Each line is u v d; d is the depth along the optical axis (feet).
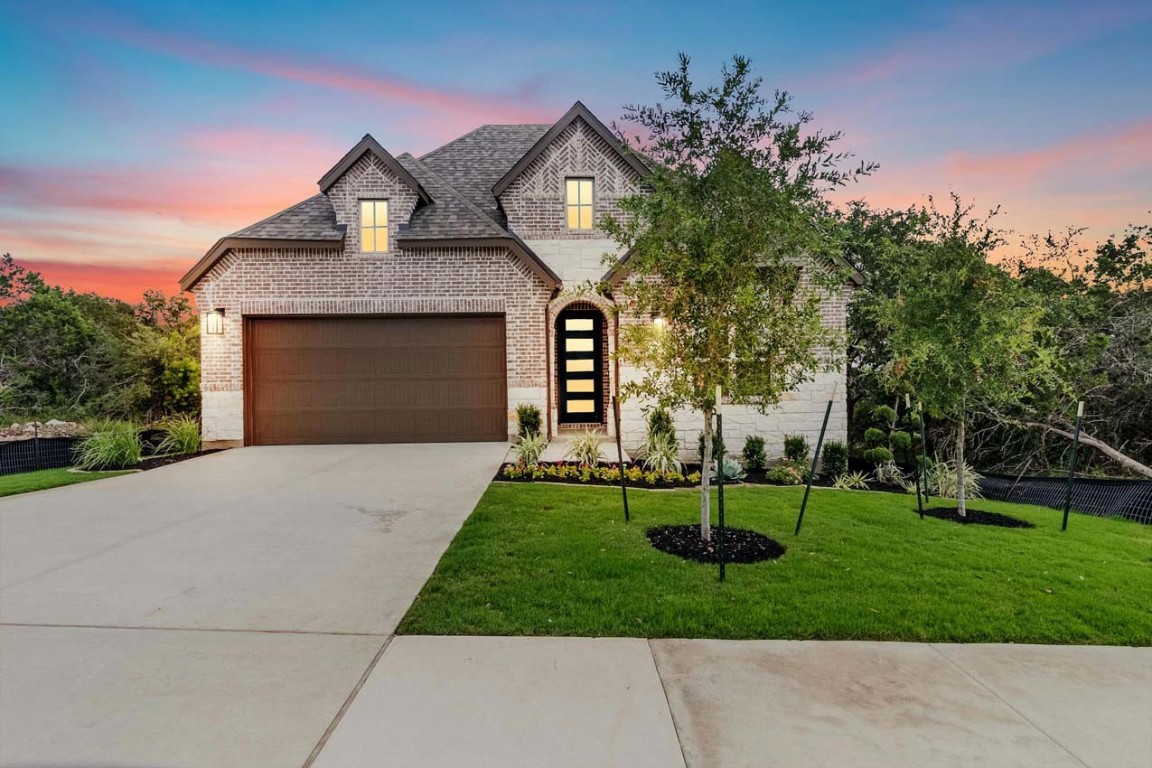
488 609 13.58
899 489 32.73
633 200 18.02
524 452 33.65
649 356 18.60
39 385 56.03
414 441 40.68
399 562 16.99
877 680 10.63
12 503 24.23
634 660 11.30
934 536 20.74
